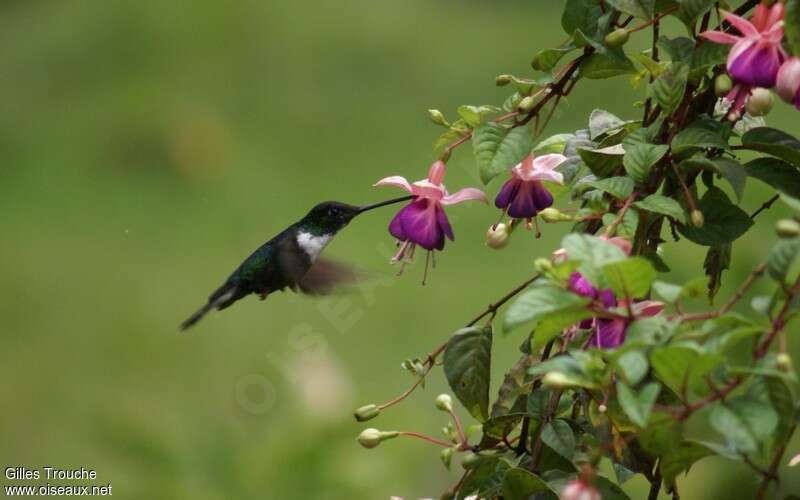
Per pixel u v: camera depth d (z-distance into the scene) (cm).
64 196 1730
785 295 271
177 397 1212
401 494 499
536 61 363
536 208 367
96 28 2103
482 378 362
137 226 1648
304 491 475
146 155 1811
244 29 2066
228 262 1559
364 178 1723
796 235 272
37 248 1584
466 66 1972
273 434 486
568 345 334
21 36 2134
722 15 324
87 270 1533
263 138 1852
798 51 295
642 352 268
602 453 282
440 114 375
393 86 1941
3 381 1276
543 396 334
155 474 469
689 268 543
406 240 376
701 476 513
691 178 348
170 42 2038
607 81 1673
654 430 277
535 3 2192
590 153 355
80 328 1387
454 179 1509
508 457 349
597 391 325
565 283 281
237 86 1964
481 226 1497
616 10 359
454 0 2202
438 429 920
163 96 1916
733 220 342
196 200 1712
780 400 272
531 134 353
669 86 336
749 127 378
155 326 1384
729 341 267
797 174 336
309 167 1773
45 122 1917
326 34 2067
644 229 336
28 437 1163
